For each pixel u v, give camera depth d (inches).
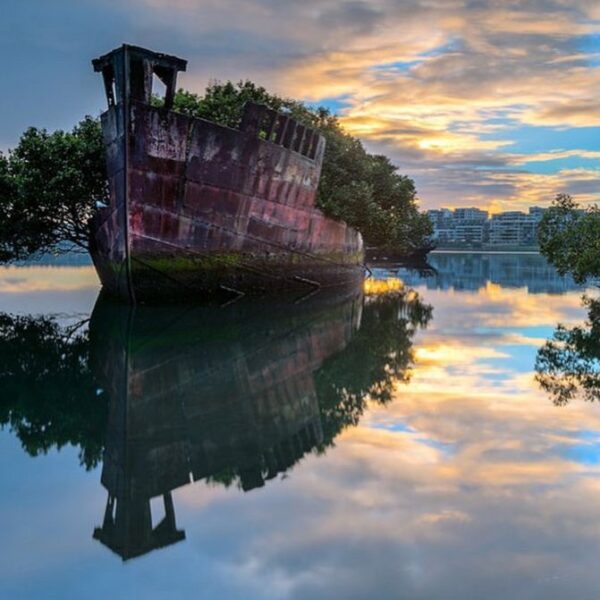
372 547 203.3
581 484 253.4
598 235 879.7
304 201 1045.8
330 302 979.9
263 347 595.2
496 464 277.6
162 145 794.2
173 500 244.5
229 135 850.8
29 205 1057.5
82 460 294.2
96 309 882.1
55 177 1034.7
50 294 1222.3
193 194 839.1
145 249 823.1
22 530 220.4
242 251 927.0
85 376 480.1
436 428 333.7
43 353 580.4
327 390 428.5
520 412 363.6
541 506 232.8
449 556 196.2
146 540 211.3
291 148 970.1
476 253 4820.4
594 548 200.8
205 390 431.5
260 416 365.4
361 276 1507.1
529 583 181.2
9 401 406.9
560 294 1167.0
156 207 813.2
